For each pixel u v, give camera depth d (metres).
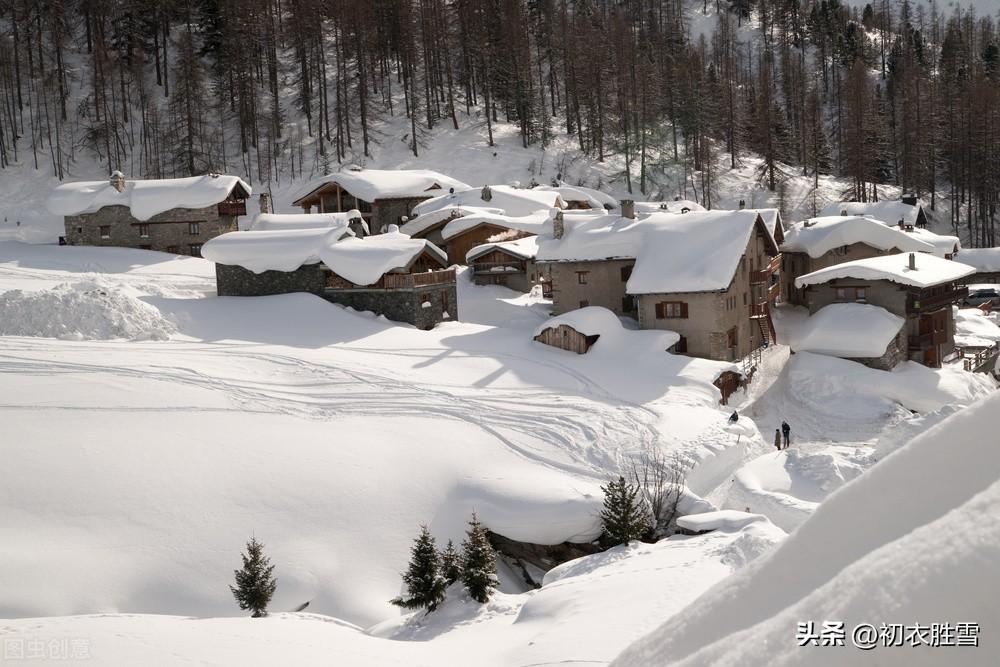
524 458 37.19
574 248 55.72
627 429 39.38
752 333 53.44
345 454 36.06
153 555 30.03
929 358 54.28
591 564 25.88
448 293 56.69
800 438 44.97
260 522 32.03
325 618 26.66
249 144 102.69
